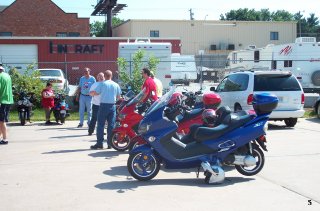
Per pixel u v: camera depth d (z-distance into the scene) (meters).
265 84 13.81
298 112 14.03
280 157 9.44
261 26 56.44
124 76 18.62
